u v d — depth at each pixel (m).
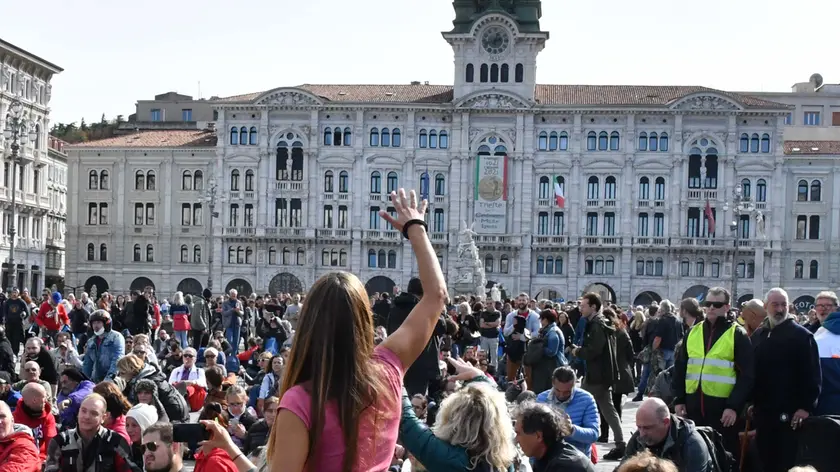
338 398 6.70
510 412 13.28
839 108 141.50
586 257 116.56
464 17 119.56
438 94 120.12
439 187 117.06
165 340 40.91
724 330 17.17
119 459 15.30
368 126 117.31
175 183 120.62
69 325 46.66
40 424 18.67
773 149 114.38
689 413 17.44
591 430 17.75
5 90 97.75
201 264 120.25
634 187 115.56
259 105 116.81
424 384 21.09
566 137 116.50
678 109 114.38
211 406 19.44
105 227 121.50
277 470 6.62
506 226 115.88
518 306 39.50
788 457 16.91
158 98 149.25
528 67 116.31
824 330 18.59
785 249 116.12
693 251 114.81
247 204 117.94
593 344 23.81
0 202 97.00
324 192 117.44
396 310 21.97
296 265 117.88
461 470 10.59
